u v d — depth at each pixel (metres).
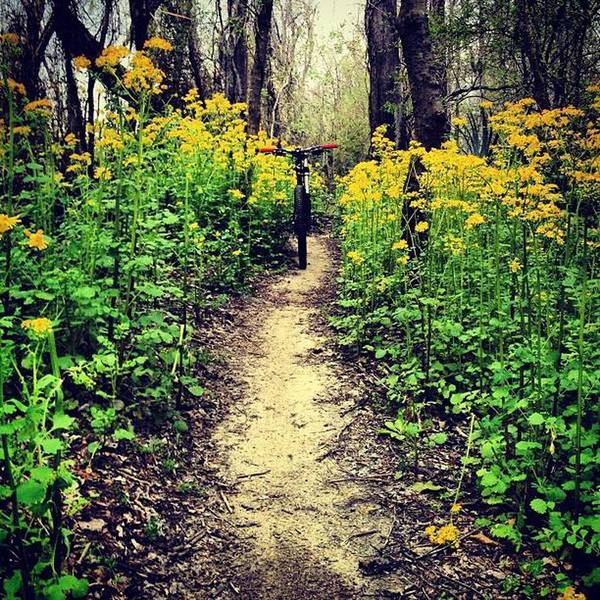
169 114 9.28
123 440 3.88
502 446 3.55
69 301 4.08
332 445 4.38
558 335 4.07
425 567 3.14
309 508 3.67
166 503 3.53
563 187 5.44
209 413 4.72
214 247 7.81
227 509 3.62
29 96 8.31
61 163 7.20
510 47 10.66
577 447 3.06
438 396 4.79
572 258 4.99
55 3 8.59
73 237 4.55
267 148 9.77
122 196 5.32
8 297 3.65
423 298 4.99
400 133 16.73
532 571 3.00
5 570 2.50
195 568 3.09
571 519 3.11
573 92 9.09
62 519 2.97
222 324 6.55
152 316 4.48
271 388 5.30
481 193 5.93
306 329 6.75
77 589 2.46
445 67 12.66
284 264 9.69
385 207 7.45
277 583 3.05
